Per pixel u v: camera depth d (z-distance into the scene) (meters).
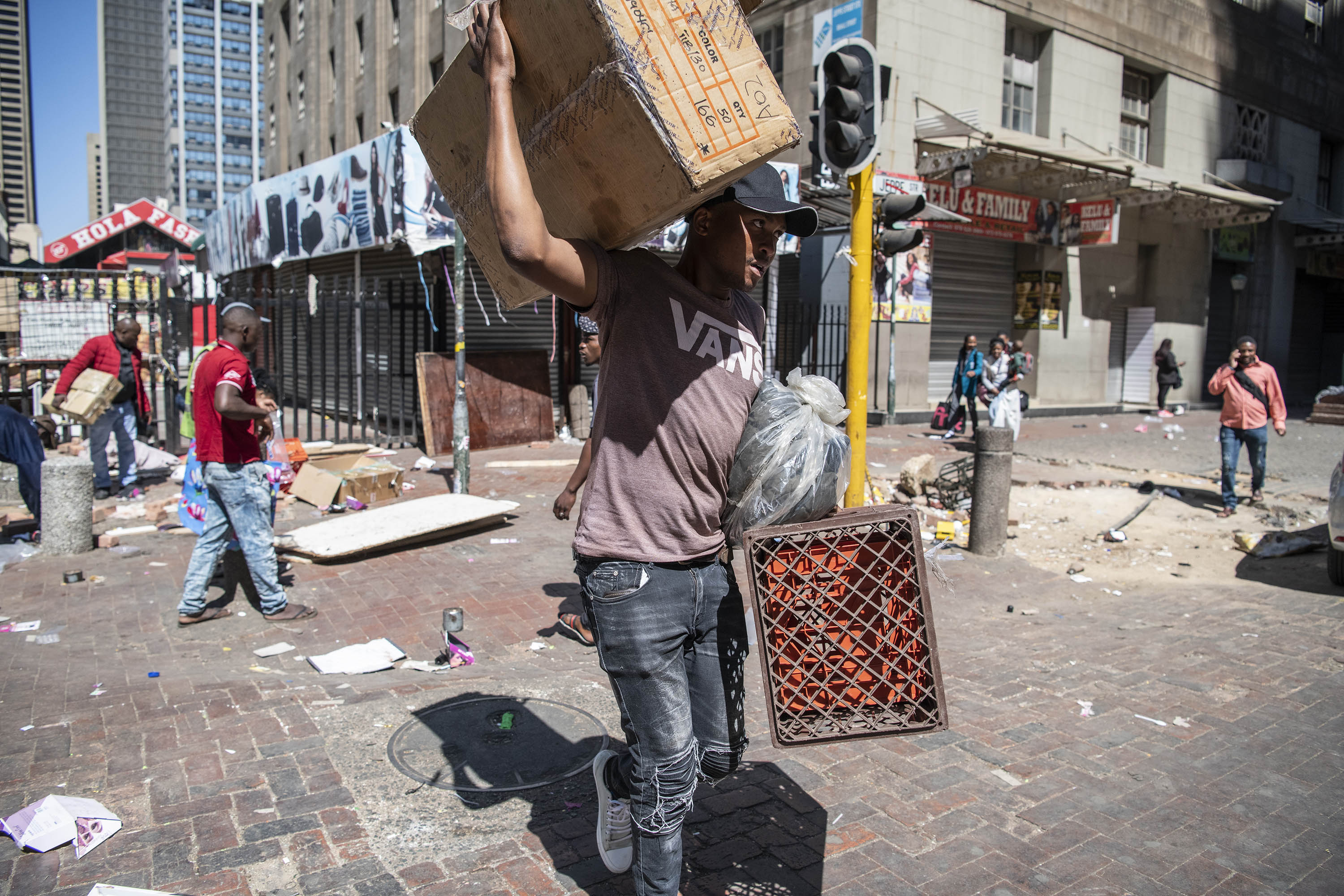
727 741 2.19
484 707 3.83
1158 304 22.38
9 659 4.41
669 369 1.97
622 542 2.00
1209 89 22.94
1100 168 17.19
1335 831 3.06
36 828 2.63
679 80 1.64
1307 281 29.02
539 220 1.76
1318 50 26.89
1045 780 3.38
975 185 17.59
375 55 25.58
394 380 14.69
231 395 4.78
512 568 6.54
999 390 12.83
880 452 13.20
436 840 2.76
